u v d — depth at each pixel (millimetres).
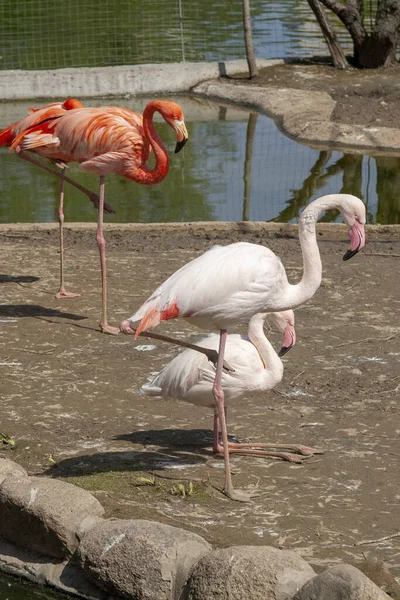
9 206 14586
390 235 12945
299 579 4691
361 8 23906
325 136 18875
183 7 33250
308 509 5789
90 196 10102
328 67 24078
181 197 15102
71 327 9203
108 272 10953
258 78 23312
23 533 5602
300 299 6387
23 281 10641
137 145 9328
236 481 6180
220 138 19031
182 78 23562
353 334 8969
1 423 7035
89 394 7621
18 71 22906
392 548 5320
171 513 5711
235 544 5332
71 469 6336
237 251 6238
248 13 23062
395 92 21484
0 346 8648
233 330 9344
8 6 34188
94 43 28125
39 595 5344
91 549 5215
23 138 9680
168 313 6055
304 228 6387
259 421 7141
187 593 4895
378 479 6180
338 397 7566
